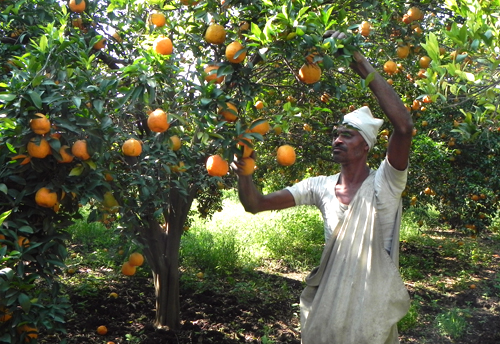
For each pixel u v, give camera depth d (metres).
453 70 2.40
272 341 4.74
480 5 2.44
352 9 3.42
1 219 1.77
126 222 3.37
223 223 11.09
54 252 2.62
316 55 2.18
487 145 7.18
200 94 2.36
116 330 4.76
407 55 3.76
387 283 2.13
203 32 2.80
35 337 2.61
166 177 3.57
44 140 2.29
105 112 2.61
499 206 8.58
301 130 4.32
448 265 8.66
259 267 7.77
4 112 2.26
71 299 5.51
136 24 3.47
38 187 2.46
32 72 2.35
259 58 2.72
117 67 4.31
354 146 2.34
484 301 6.57
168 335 4.64
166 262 4.83
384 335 2.07
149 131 3.71
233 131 2.24
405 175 2.22
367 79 2.15
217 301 5.79
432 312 6.03
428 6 3.93
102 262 7.15
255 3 2.54
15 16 3.30
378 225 2.19
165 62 2.60
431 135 7.86
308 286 2.32
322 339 2.15
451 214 8.82
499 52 2.53
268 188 9.28
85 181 2.54
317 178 2.59
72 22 3.83
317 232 9.85
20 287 2.30
